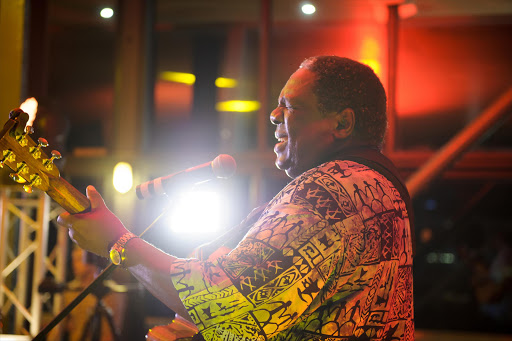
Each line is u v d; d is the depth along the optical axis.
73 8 6.36
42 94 6.20
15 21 3.87
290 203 1.20
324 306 1.20
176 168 6.06
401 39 5.98
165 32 6.44
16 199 4.85
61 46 6.53
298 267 1.13
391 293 1.25
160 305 6.55
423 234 6.32
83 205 1.33
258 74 6.29
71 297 4.57
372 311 1.22
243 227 1.38
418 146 5.86
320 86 1.33
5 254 4.71
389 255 1.24
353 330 1.20
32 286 5.22
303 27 6.12
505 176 5.43
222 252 1.22
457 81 5.92
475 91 5.90
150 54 6.32
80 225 1.31
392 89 5.68
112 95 6.46
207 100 6.36
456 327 6.59
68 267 4.86
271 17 6.07
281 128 1.41
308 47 6.11
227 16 6.33
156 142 6.35
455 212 6.39
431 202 6.41
